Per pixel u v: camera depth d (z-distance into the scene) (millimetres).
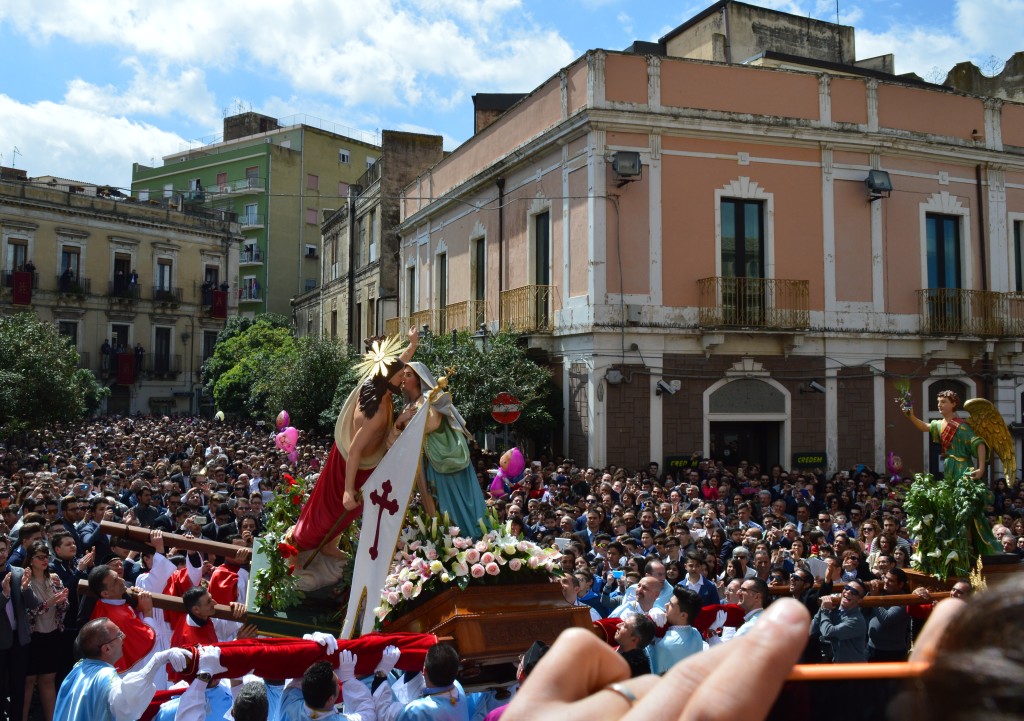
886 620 7887
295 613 6992
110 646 5801
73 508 11023
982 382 22688
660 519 13078
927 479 8555
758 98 20703
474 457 7168
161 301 48875
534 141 21781
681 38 28297
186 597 6656
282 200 61719
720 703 1000
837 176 21266
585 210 19906
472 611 5922
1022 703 830
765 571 9648
